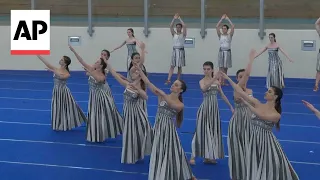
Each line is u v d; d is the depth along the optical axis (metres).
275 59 13.02
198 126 6.65
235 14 15.55
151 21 16.20
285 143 7.97
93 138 7.93
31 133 8.57
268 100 5.10
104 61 7.82
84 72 16.72
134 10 16.28
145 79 5.63
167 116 5.46
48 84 14.34
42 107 10.95
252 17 15.44
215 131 6.59
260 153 5.12
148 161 7.00
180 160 5.55
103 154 7.36
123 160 6.82
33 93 12.80
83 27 16.64
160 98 5.54
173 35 14.10
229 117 9.88
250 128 5.75
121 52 16.48
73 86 13.82
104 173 6.45
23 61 17.20
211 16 15.77
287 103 11.41
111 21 16.52
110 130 8.00
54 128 8.73
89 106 7.95
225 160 7.04
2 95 12.46
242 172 5.85
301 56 15.16
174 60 14.06
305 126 9.16
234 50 15.59
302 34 15.08
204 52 15.84
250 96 5.44
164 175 5.44
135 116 6.80
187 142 7.99
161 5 16.03
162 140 5.48
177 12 15.96
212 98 6.54
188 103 11.36
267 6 15.24
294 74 15.30
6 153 7.32
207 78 6.53
